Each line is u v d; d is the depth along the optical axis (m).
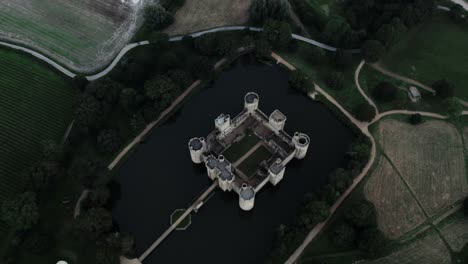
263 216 194.88
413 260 177.50
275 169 187.88
